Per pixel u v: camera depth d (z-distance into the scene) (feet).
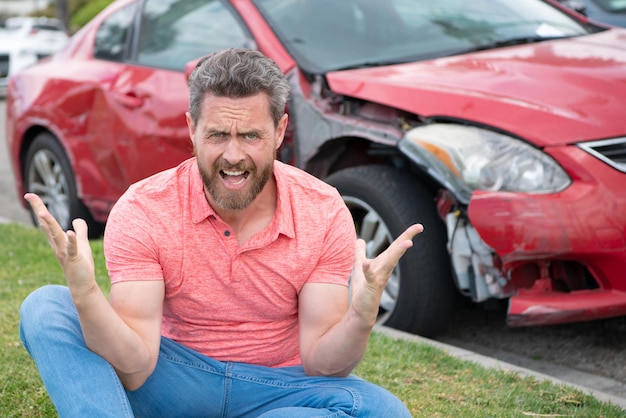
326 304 8.53
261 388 8.68
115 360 8.03
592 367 13.42
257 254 8.36
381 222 14.15
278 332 8.77
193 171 8.43
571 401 11.23
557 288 13.10
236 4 17.16
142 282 8.24
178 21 18.39
